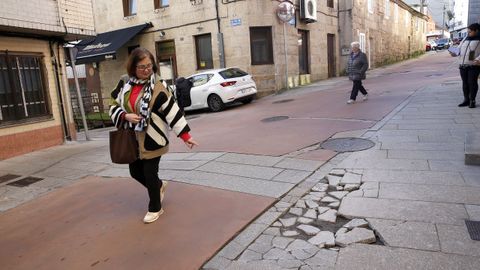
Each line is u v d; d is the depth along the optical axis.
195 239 3.65
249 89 14.13
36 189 5.77
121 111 3.88
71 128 9.72
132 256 3.48
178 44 17.44
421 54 45.50
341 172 5.09
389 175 4.77
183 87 13.55
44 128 8.81
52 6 8.38
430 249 3.12
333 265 3.05
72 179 6.10
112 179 5.85
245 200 4.44
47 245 3.90
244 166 5.74
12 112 8.13
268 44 16.47
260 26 16.08
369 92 12.70
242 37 15.92
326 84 18.02
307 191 4.59
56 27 8.45
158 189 4.12
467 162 4.86
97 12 19.55
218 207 4.31
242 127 9.23
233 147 7.02
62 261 3.54
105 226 4.17
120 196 5.05
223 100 13.31
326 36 21.30
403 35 37.66
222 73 13.73
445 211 3.70
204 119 11.82
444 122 7.16
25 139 8.31
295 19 18.00
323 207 4.14
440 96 10.10
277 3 16.47
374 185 4.51
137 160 4.09
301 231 3.69
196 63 17.16
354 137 6.80
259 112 11.58
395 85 13.96
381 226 3.54
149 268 3.26
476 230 3.32
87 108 20.39
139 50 3.80
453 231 3.34
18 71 8.28
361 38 24.62
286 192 4.60
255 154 6.34
